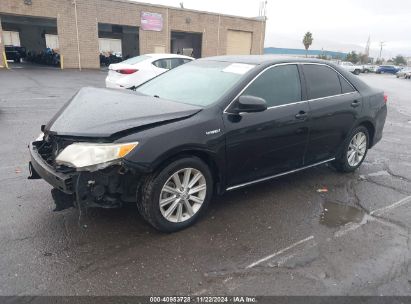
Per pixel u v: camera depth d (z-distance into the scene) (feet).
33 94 42.14
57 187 10.29
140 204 11.12
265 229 12.17
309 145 15.19
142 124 10.59
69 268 9.68
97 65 91.81
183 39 120.57
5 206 12.91
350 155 17.74
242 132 12.49
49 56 97.96
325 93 15.75
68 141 10.61
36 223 11.85
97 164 9.82
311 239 11.68
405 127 32.27
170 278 9.48
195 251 10.71
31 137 22.50
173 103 12.32
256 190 15.39
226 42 113.50
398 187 16.51
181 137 10.95
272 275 9.77
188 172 11.58
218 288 9.19
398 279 9.80
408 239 11.92
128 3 92.43
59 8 83.51
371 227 12.63
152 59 35.60
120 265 9.90
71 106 12.32
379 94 18.63
